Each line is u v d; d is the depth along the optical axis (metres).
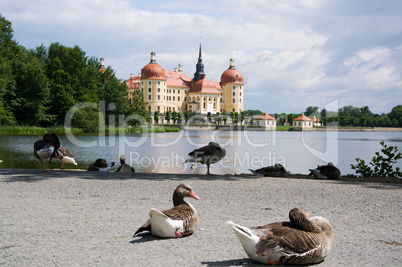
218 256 4.65
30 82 72.19
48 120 74.38
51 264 4.34
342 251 4.91
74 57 86.69
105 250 4.86
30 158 26.92
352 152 38.59
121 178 12.23
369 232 5.86
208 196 8.93
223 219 6.57
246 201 8.30
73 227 5.99
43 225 6.09
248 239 4.06
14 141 45.78
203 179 12.24
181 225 5.33
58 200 8.23
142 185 10.55
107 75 103.06
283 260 4.08
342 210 7.47
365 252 4.86
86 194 9.02
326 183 11.52
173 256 4.64
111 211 7.14
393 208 7.73
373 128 171.62
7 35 68.31
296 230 4.19
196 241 5.30
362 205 8.00
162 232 5.30
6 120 67.75
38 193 9.10
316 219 4.52
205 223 6.31
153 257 4.60
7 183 10.71
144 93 184.62
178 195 5.76
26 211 7.10
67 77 80.38
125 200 8.26
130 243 5.18
